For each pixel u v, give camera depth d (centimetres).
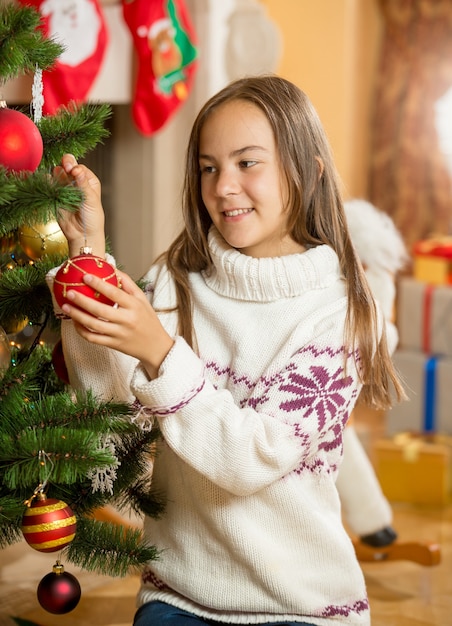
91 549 124
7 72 115
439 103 459
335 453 130
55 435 105
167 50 286
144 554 125
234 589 127
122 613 201
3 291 122
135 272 320
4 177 99
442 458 290
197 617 129
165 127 316
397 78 465
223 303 132
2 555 225
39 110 122
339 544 130
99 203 118
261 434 115
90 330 105
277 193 127
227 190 125
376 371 132
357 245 200
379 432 365
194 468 115
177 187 323
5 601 201
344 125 432
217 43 320
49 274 111
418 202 467
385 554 235
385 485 295
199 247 136
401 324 354
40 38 120
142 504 131
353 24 434
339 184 135
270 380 125
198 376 113
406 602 216
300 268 128
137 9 279
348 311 128
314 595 128
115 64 282
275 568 126
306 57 434
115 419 116
